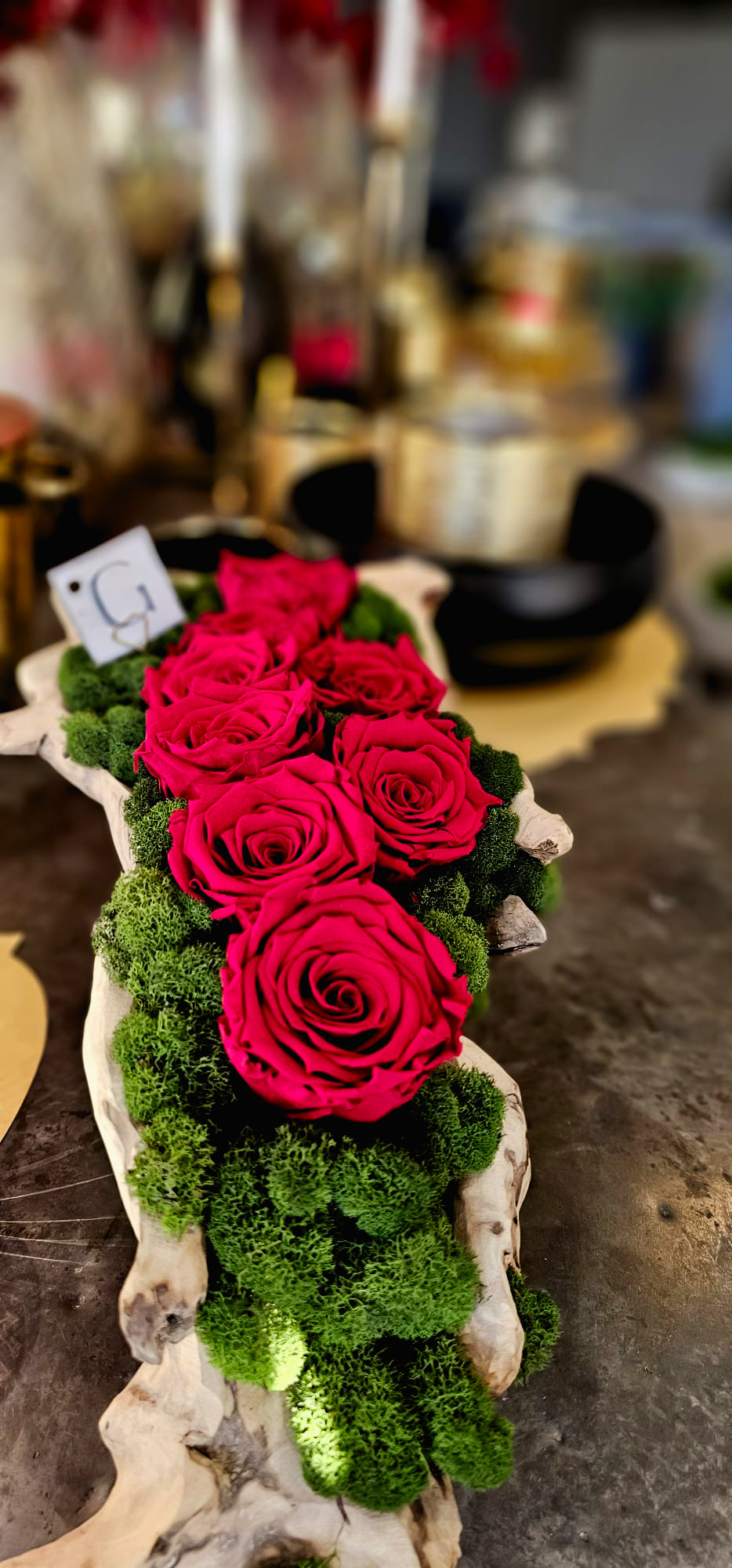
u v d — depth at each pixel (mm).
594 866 445
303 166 817
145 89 787
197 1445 237
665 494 842
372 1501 224
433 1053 204
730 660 566
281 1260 214
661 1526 249
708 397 959
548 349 812
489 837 276
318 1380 230
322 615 324
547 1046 358
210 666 284
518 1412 265
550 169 1149
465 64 1554
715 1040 367
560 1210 307
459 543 488
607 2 1584
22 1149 307
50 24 571
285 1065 192
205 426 715
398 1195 216
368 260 688
